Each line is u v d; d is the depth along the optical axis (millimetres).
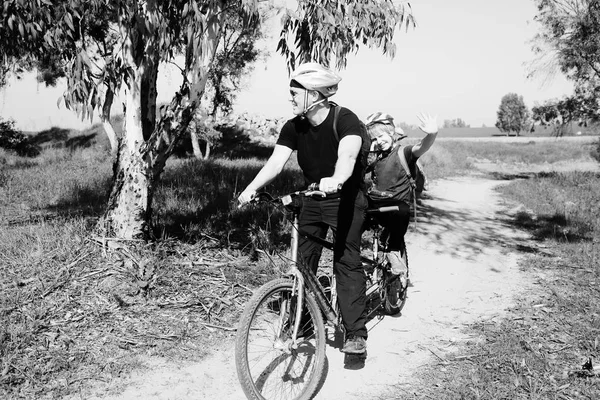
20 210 8523
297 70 3484
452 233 9141
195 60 5219
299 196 3357
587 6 23016
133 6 4941
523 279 6340
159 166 5734
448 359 4145
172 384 3656
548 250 7840
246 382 3211
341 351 4035
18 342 3873
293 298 3502
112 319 4383
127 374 3721
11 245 5590
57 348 3898
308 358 3838
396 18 5969
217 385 3688
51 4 4660
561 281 6109
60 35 4957
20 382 3479
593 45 22875
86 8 5074
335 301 4090
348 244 3809
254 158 21094
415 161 4648
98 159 18016
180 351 4074
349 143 3441
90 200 9438
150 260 5250
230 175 12312
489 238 8797
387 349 4371
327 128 3541
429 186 17172
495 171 28109
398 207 4566
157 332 4293
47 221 7094
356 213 3793
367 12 5816
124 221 5633
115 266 5168
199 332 4383
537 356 4039
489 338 4512
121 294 4758
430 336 4637
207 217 7781
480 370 3844
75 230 5977
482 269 6844
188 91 5520
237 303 4914
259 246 6359
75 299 4594
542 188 16672
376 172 4672
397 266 4754
